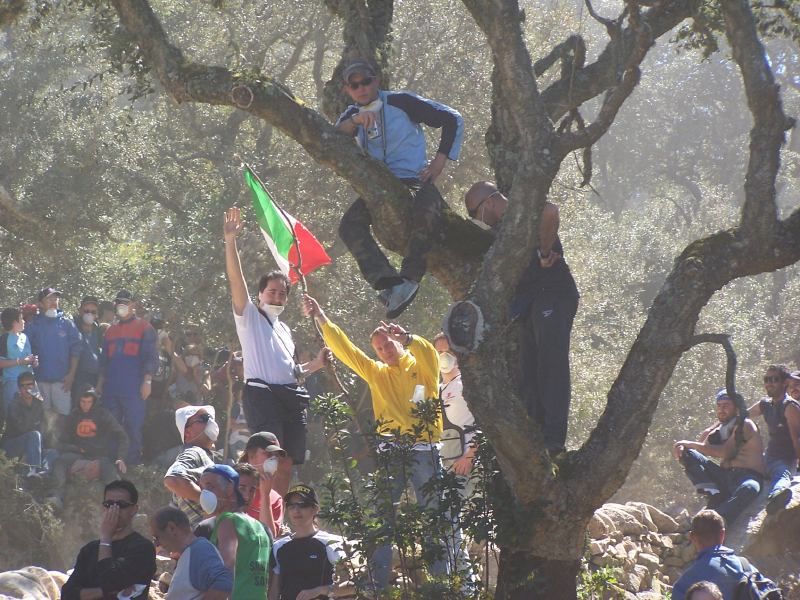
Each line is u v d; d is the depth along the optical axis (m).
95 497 29.17
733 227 15.75
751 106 15.27
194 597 13.05
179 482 16.56
